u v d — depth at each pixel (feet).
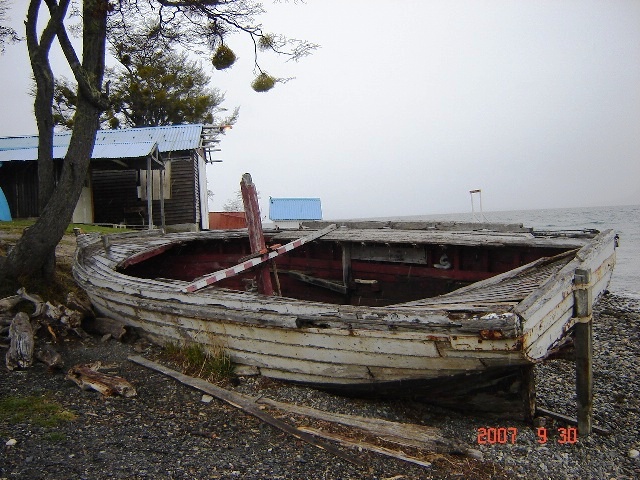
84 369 18.31
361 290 26.94
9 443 13.28
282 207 92.99
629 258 92.89
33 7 25.04
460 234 23.82
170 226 65.46
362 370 16.10
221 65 34.94
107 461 12.84
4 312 23.09
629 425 17.33
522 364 13.55
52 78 26.32
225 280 31.83
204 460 13.21
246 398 17.02
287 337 16.83
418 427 15.20
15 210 57.31
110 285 22.59
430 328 13.70
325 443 14.26
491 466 13.67
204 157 76.23
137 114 103.71
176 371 19.34
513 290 15.40
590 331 15.94
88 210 62.23
